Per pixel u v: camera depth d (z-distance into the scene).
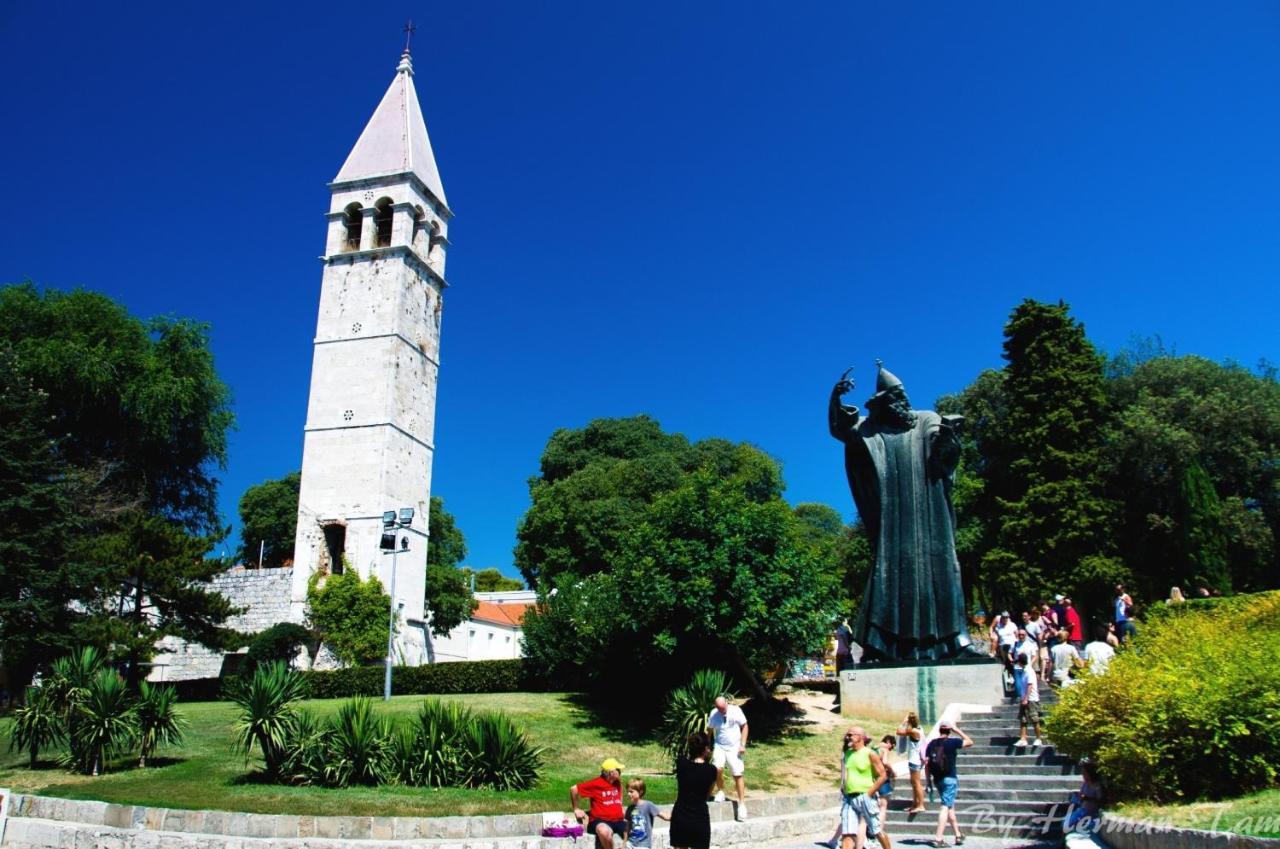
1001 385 46.12
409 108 52.94
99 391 42.03
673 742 19.47
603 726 23.00
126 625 28.66
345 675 31.23
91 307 44.81
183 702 34.66
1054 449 41.00
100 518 36.53
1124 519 40.88
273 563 67.00
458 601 56.47
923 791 15.50
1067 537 38.59
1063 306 43.78
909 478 22.59
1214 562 35.81
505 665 29.70
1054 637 23.36
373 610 43.34
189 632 30.52
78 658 19.50
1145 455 40.19
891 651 22.22
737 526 22.97
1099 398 41.91
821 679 33.62
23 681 28.48
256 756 19.45
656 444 61.84
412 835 13.76
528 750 17.53
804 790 17.73
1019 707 17.73
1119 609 23.39
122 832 14.02
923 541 22.30
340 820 13.83
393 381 47.09
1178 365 45.09
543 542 54.25
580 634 25.67
